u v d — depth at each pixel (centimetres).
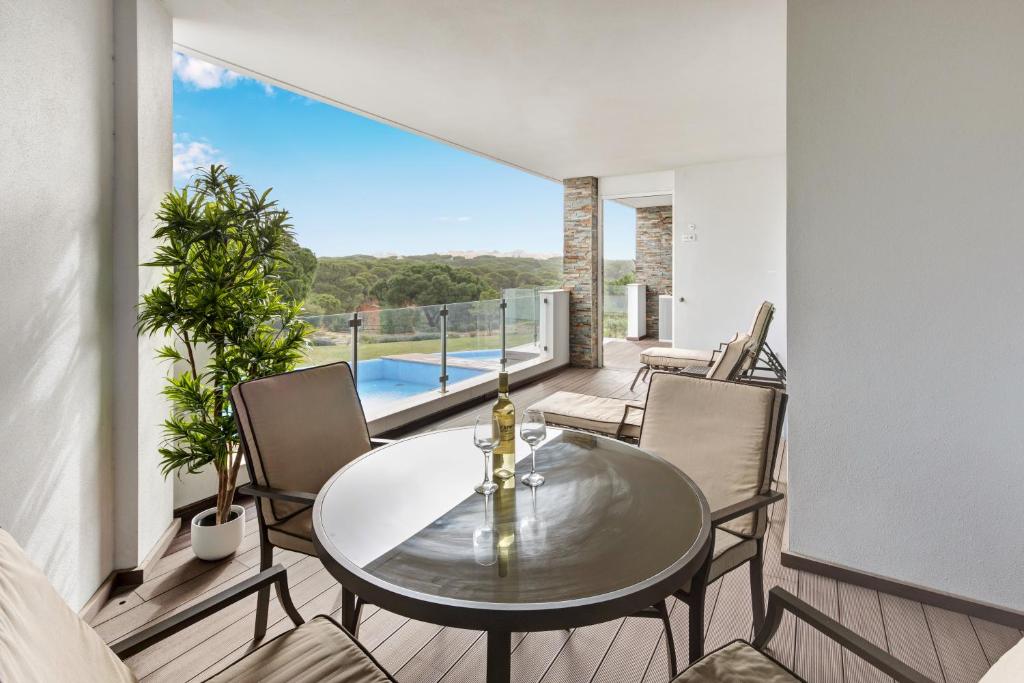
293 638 119
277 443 184
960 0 189
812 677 167
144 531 229
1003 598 193
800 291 224
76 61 191
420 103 430
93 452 202
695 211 677
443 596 100
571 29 301
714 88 395
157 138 242
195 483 285
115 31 219
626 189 733
